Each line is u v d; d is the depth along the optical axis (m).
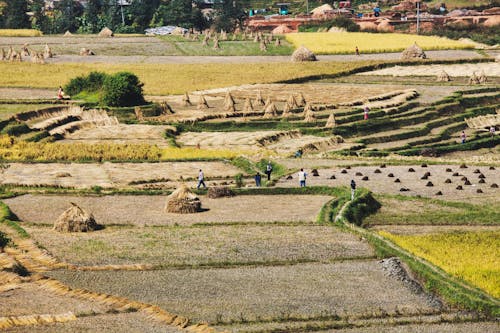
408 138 138.62
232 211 82.31
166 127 136.62
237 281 60.81
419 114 150.88
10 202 86.81
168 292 58.47
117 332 50.88
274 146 126.56
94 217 79.88
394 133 138.75
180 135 134.50
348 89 174.12
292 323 53.66
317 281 60.97
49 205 85.50
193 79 182.88
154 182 98.62
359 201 82.12
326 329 53.00
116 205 85.62
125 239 70.62
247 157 110.56
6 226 74.56
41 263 64.12
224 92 169.12
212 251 67.06
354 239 70.50
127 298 57.09
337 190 89.19
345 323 53.72
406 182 95.06
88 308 54.47
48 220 79.12
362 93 168.62
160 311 54.31
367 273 62.78
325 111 150.12
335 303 56.97
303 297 57.91
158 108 147.00
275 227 74.25
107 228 74.81
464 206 84.31
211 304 56.41
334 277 61.81
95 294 57.00
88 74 179.12
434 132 142.88
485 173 99.62
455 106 158.38
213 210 83.06
